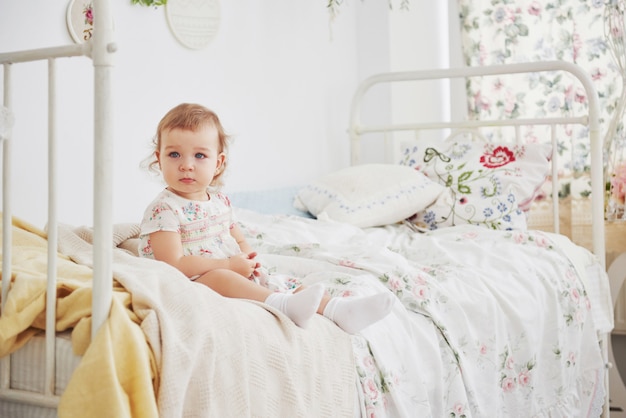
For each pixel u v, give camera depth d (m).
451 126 2.80
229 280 1.36
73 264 1.29
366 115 3.18
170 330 1.05
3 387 1.18
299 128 2.93
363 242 2.10
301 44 2.92
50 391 1.12
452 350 1.56
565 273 2.08
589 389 2.10
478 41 3.06
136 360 1.00
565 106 2.93
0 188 1.81
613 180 2.78
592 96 2.46
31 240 1.43
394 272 1.66
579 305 2.07
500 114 3.04
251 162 2.69
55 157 1.16
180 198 1.50
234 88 2.60
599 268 2.36
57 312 1.13
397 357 1.43
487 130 3.06
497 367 1.71
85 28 2.01
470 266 1.90
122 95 2.16
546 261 2.08
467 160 2.57
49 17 1.93
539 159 2.51
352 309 1.34
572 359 2.01
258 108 2.72
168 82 2.32
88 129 2.05
